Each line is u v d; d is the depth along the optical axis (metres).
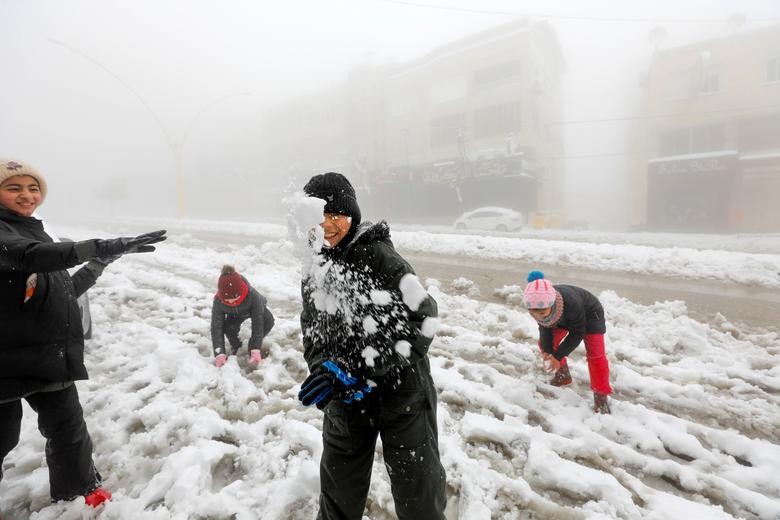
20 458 2.47
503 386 3.18
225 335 4.11
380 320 1.28
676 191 23.86
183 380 3.37
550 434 2.57
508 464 2.37
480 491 2.12
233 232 17.00
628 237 16.25
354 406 1.43
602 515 2.00
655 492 2.14
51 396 1.91
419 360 1.39
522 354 3.80
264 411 2.94
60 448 1.97
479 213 21.09
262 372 3.51
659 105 25.73
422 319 1.30
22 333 1.69
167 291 6.29
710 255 7.64
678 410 2.96
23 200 1.73
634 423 2.73
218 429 2.71
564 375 3.21
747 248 11.95
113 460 2.45
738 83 23.45
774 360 3.62
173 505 2.09
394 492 1.46
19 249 1.54
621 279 6.72
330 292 1.34
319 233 1.28
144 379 3.39
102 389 3.26
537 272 2.84
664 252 8.05
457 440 2.57
